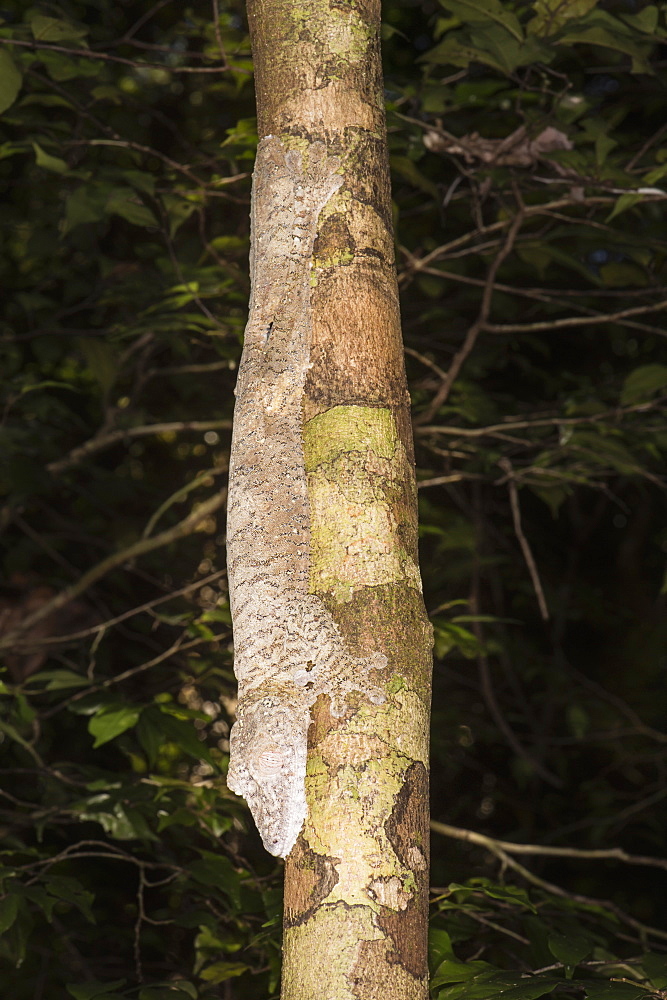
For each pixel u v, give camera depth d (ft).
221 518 15.01
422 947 3.26
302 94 3.98
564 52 7.27
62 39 6.44
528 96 7.95
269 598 3.54
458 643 8.09
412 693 3.45
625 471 8.87
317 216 3.88
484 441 11.50
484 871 12.57
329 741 3.34
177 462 16.20
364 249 3.86
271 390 3.76
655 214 10.39
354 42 4.05
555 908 7.68
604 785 16.25
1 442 11.12
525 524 17.26
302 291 3.82
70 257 13.87
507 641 15.34
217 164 10.43
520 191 7.88
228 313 11.18
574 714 14.94
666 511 18.02
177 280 9.49
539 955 6.10
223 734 11.79
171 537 10.03
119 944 12.76
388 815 3.27
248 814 7.89
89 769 7.53
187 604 12.71
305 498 3.65
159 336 10.22
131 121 13.06
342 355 3.76
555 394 14.21
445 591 16.21
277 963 6.56
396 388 3.81
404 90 7.68
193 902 9.98
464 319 13.56
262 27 4.16
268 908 6.27
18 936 6.62
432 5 13.12
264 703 3.41
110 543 14.12
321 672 3.42
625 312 8.18
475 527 13.50
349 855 3.22
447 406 10.60
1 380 11.82
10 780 12.28
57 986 12.51
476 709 16.79
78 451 11.42
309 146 3.92
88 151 12.96
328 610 3.49
